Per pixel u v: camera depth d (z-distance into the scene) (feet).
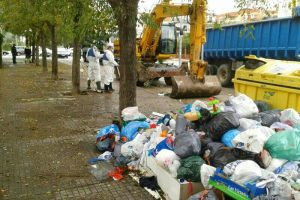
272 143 13.87
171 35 57.88
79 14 23.99
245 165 12.38
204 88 40.57
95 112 31.53
